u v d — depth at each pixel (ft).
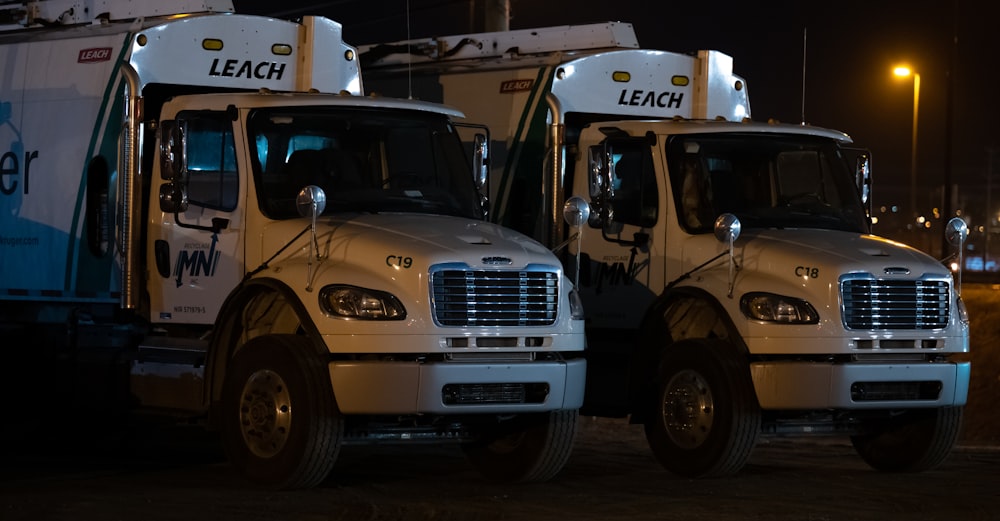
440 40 53.88
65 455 45.39
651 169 45.47
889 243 43.65
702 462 40.86
